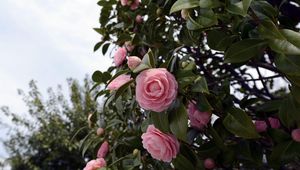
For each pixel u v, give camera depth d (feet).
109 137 2.56
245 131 1.62
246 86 2.85
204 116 1.73
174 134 1.58
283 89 3.23
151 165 2.09
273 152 1.79
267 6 1.58
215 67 2.92
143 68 1.63
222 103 1.75
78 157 9.82
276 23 1.58
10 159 10.70
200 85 1.59
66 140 9.12
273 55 1.73
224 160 1.90
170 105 1.60
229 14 1.65
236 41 1.67
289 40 1.40
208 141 1.90
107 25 3.25
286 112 1.69
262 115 1.96
